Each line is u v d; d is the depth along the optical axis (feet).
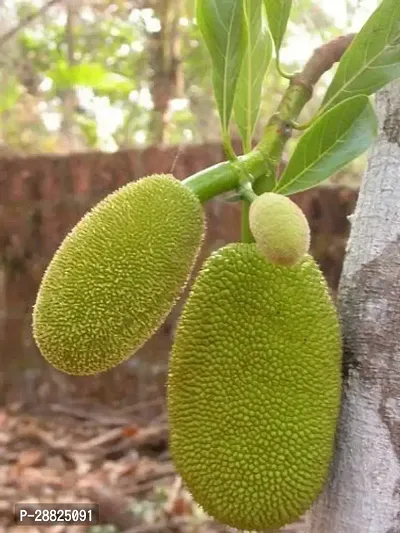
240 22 1.88
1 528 5.92
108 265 1.77
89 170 8.43
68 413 8.64
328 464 1.87
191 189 1.92
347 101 1.80
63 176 8.57
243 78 2.04
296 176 1.91
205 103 9.79
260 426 1.80
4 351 9.06
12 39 9.67
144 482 6.84
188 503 6.06
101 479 6.82
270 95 7.25
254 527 1.84
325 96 1.96
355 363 1.95
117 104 10.71
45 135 11.28
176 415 1.89
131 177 8.20
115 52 9.85
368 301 1.97
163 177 1.91
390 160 2.02
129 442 7.73
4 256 8.91
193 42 9.16
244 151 2.06
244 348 1.83
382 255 1.98
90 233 1.81
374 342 1.94
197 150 7.75
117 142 11.12
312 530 2.03
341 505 1.95
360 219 2.06
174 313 8.16
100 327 1.76
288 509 1.81
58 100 11.07
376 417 1.93
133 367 8.59
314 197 7.55
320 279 1.92
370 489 1.92
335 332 1.89
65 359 1.79
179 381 1.89
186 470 1.86
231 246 1.94
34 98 10.50
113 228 1.80
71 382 8.86
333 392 1.86
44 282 1.83
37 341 1.83
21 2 9.70
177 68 9.20
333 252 7.49
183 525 5.77
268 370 1.82
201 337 1.87
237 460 1.79
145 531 5.77
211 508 1.84
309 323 1.85
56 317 1.77
